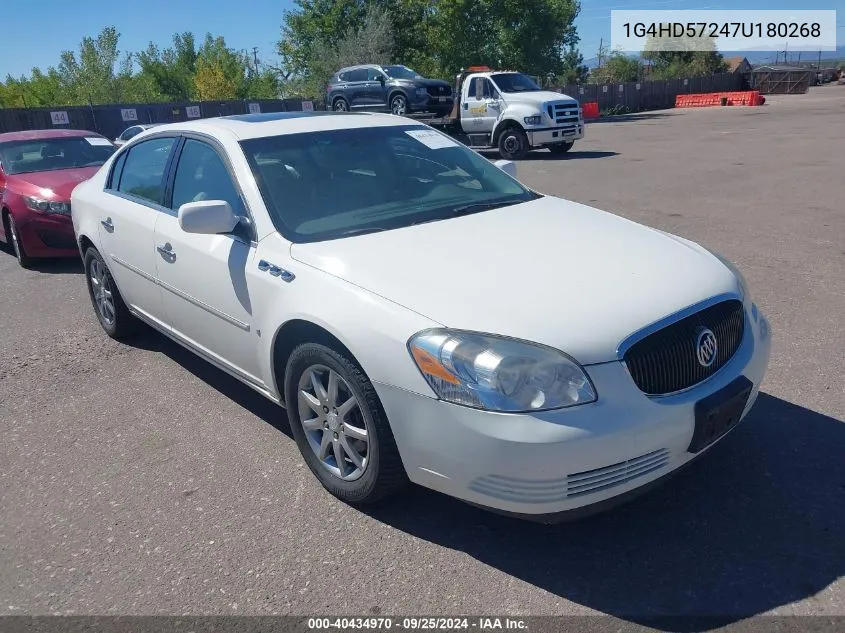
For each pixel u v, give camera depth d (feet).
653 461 8.99
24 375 16.52
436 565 9.51
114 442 13.23
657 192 37.50
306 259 11.02
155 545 10.19
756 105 139.95
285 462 12.24
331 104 84.33
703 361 9.45
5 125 68.28
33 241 25.79
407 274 10.12
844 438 11.94
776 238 25.84
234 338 12.54
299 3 132.05
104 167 18.19
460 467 8.86
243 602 9.01
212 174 13.44
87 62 126.62
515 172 16.02
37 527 10.78
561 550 9.66
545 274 10.00
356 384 9.86
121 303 17.48
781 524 9.89
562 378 8.50
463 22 122.72
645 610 8.52
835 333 16.47
